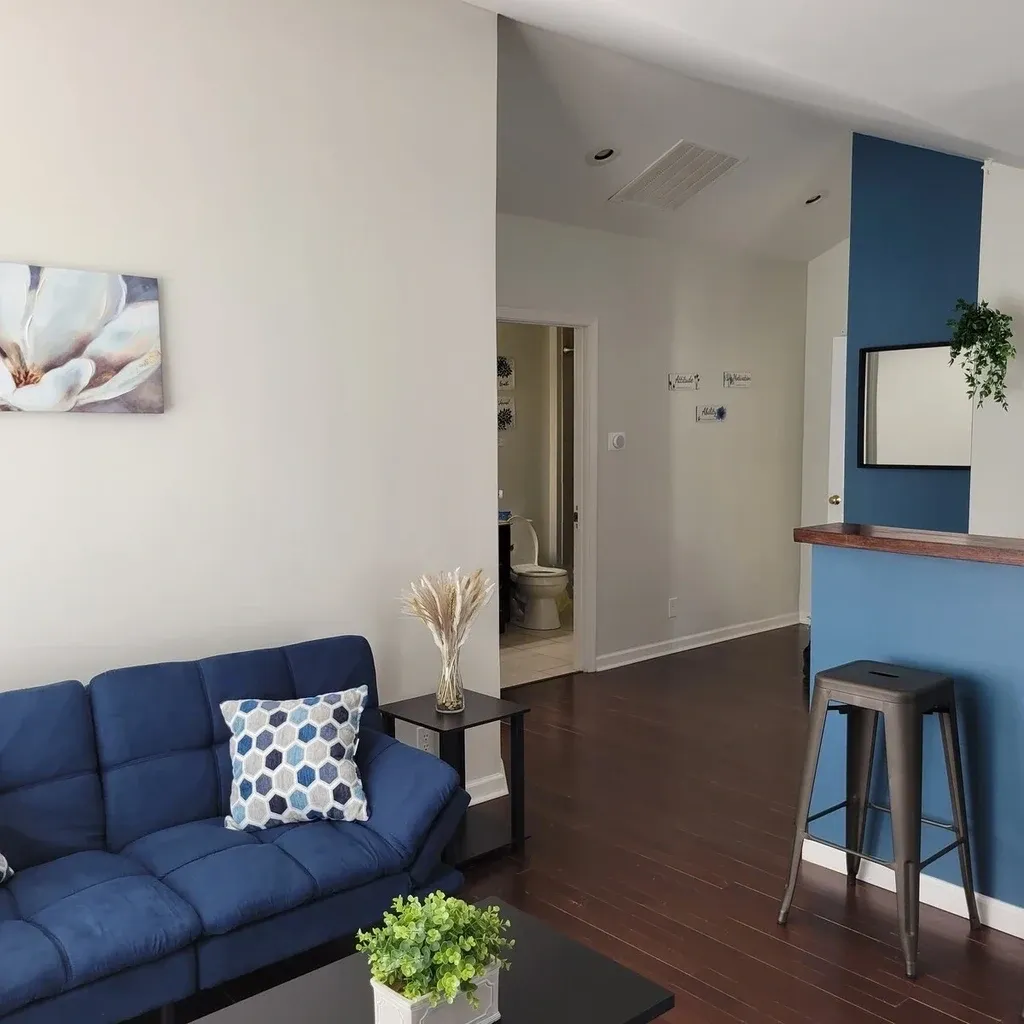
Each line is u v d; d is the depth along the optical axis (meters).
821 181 5.66
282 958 2.32
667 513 6.14
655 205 5.41
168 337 2.92
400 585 3.54
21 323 2.63
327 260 3.26
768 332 6.69
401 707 3.33
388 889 2.53
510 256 5.12
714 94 4.40
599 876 3.18
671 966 2.65
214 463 3.05
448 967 1.61
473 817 3.61
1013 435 4.55
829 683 2.77
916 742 2.62
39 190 2.66
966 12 2.59
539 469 7.70
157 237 2.88
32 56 2.63
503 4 3.40
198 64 2.93
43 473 2.73
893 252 5.33
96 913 2.15
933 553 2.85
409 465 3.53
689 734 4.62
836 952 2.72
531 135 4.46
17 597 2.71
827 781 3.25
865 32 2.75
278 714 2.76
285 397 3.19
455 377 3.65
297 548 3.26
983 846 2.88
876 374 5.51
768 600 6.97
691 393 6.20
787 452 6.95
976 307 4.59
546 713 4.98
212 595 3.08
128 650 2.91
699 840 3.46
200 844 2.51
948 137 3.80
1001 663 2.81
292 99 3.14
